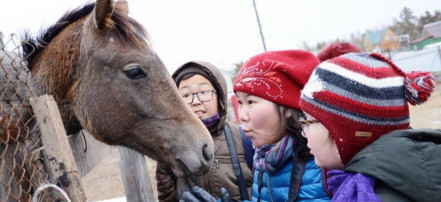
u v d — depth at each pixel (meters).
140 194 3.31
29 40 2.24
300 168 1.49
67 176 1.36
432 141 1.06
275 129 1.64
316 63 1.77
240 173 2.16
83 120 2.25
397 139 1.04
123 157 3.40
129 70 2.21
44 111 1.38
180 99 2.32
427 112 13.23
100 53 2.22
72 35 2.32
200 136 2.21
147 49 2.32
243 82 1.68
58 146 1.36
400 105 1.11
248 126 1.71
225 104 2.45
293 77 1.62
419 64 25.72
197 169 2.17
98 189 9.74
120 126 2.27
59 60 2.26
